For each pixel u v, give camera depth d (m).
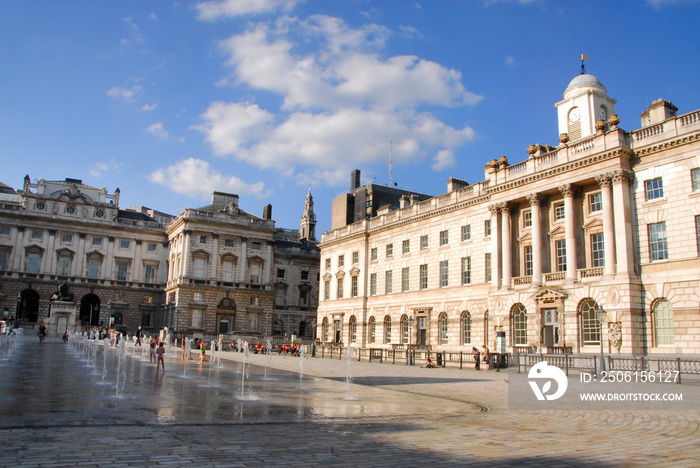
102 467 9.79
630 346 41.59
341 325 81.19
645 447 12.92
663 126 43.28
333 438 13.44
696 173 41.00
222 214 101.31
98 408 17.55
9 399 19.05
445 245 63.88
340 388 27.92
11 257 97.06
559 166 48.94
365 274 77.50
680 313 40.50
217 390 24.62
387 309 72.12
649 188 43.91
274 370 40.16
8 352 45.56
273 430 14.47
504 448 12.55
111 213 106.56
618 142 44.62
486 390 28.27
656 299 42.19
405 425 16.03
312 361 55.38
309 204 133.25
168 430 13.86
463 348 59.19
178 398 21.08
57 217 101.25
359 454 11.57
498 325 53.41
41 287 98.50
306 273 113.00
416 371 42.62
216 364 45.03
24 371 30.06
